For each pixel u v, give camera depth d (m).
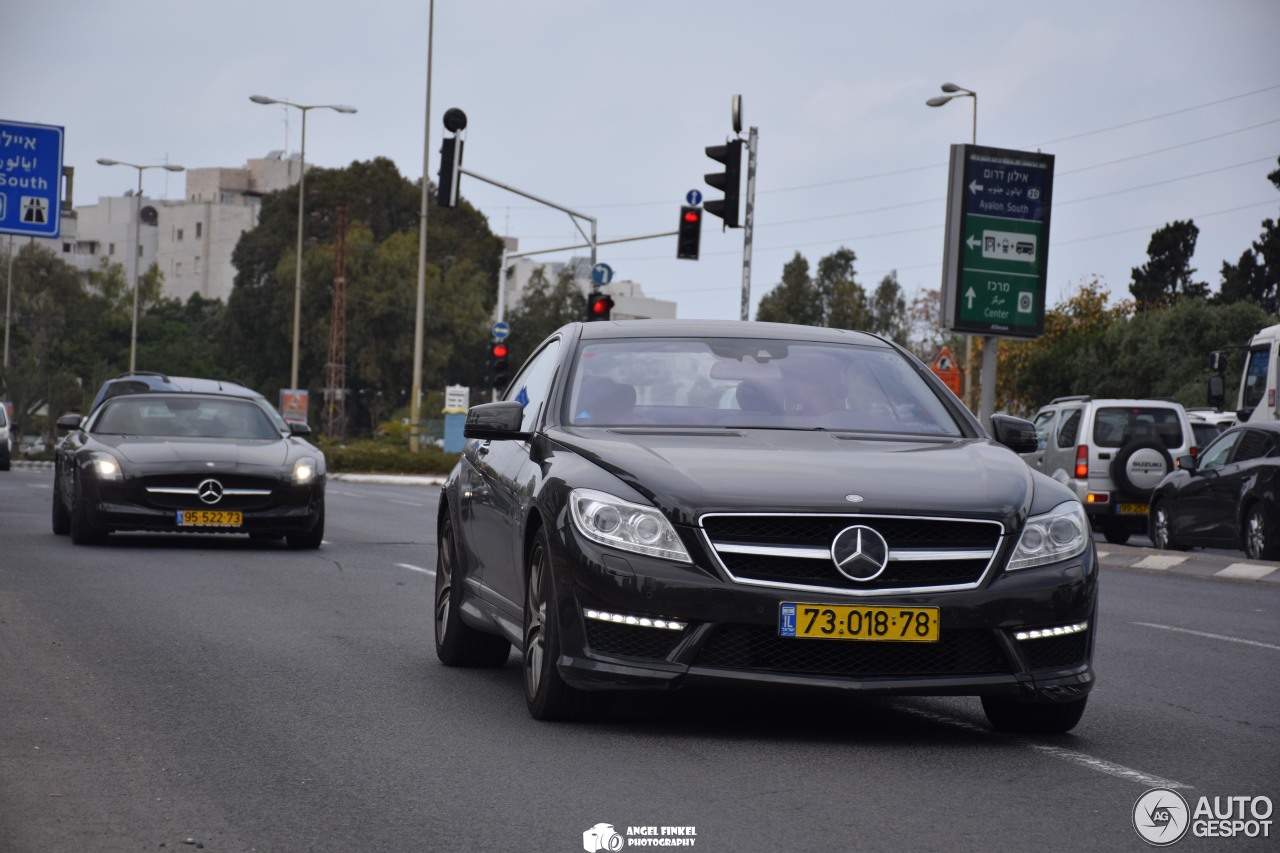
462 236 124.75
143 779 7.08
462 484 10.60
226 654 11.01
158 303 164.75
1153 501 27.50
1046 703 8.09
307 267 111.31
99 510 19.12
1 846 5.89
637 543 7.75
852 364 9.79
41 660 10.52
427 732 8.19
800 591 7.59
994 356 28.73
